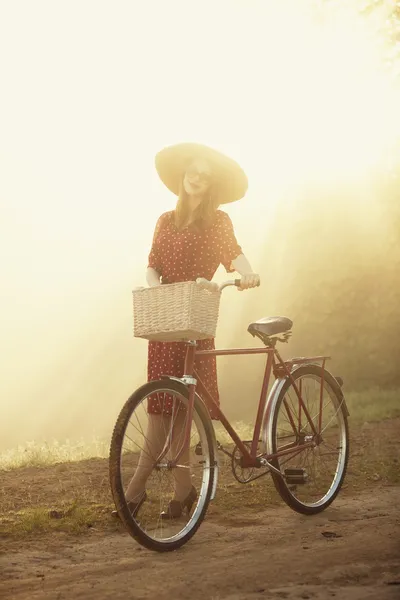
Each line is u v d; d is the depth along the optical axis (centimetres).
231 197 466
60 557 397
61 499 541
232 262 457
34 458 723
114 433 394
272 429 470
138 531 394
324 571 353
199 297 390
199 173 446
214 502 525
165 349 445
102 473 636
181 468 450
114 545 420
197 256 450
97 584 346
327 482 519
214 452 433
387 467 649
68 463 700
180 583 344
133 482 438
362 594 317
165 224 463
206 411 433
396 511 485
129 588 339
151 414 440
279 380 484
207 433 432
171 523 451
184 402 423
